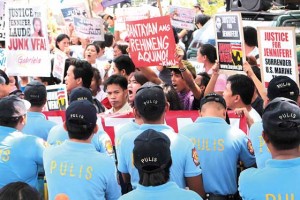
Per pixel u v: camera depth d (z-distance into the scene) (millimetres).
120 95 5742
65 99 6000
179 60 6000
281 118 3080
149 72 6406
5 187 2785
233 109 4973
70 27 10812
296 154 3137
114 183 3867
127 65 6934
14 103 4266
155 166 3029
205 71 7055
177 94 5840
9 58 6512
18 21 6453
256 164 4230
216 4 13688
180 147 3918
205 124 4270
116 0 9094
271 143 3152
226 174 4223
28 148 4211
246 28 7410
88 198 3766
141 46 6082
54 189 3830
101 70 9031
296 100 4262
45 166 3898
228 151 4199
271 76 5332
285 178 3070
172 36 5922
